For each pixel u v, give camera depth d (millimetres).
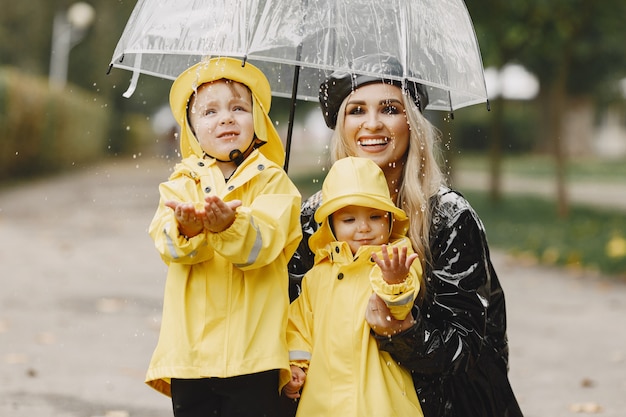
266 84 3461
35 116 27484
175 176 3393
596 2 18016
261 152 3574
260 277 3215
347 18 3541
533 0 16969
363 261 3307
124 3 40938
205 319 3168
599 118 58281
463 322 3346
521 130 49531
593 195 25391
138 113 45375
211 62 3383
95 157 38062
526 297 10203
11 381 6410
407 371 3322
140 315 8812
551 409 6062
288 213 3189
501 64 20750
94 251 13305
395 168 3582
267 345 3146
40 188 24828
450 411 3480
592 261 12422
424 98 3740
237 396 3180
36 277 10836
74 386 6344
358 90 3525
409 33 3492
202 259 3139
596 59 27234
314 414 3221
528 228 16484
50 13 40188
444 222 3420
